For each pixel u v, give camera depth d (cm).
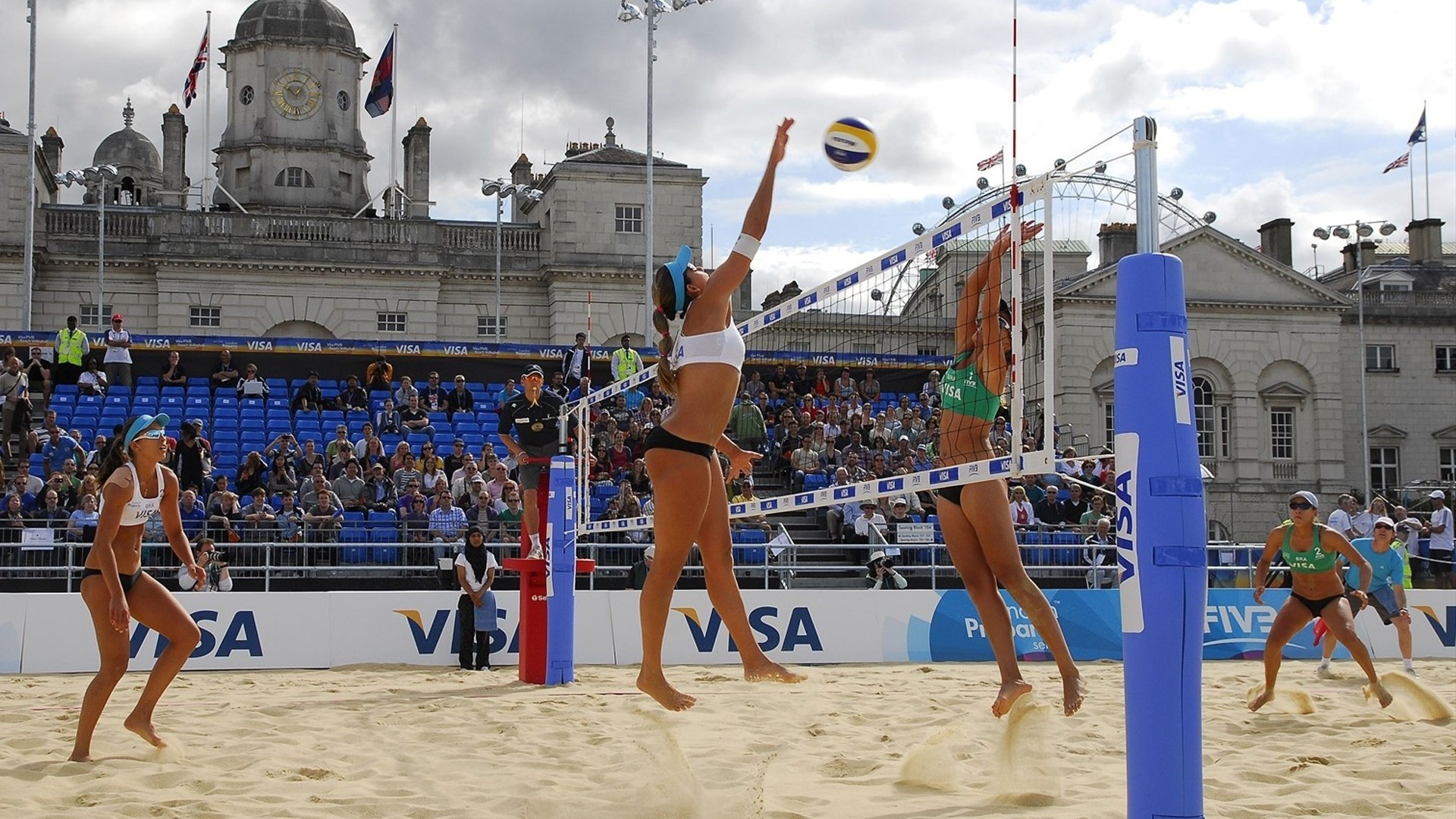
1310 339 3597
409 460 1720
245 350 2216
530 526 1109
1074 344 3303
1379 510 1800
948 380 587
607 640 1230
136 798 555
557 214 3734
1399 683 854
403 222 3647
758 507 649
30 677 1091
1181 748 400
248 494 1659
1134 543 408
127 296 3466
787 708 867
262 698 922
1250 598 1371
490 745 705
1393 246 5759
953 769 608
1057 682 1066
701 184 3841
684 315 482
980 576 571
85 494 1456
